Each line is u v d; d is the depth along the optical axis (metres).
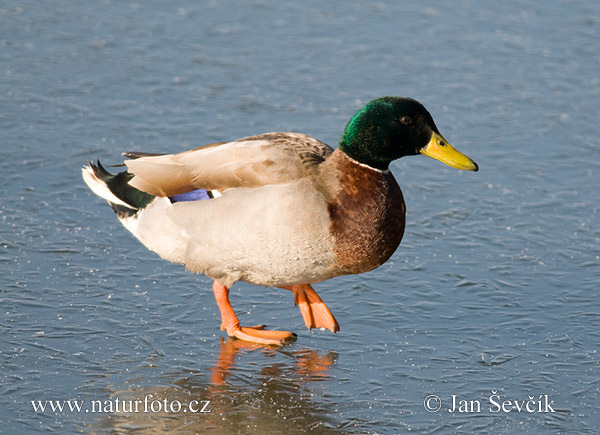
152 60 16.80
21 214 12.02
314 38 17.86
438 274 11.12
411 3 19.59
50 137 14.12
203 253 9.36
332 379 8.96
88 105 15.20
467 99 15.91
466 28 18.50
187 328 9.86
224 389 8.73
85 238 11.60
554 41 18.08
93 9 18.70
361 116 9.15
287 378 8.97
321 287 10.87
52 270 10.80
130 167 9.55
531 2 19.72
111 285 10.59
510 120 15.30
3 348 9.18
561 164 14.02
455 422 8.27
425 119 9.35
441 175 13.72
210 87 15.98
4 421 8.05
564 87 16.44
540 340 9.72
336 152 9.30
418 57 17.30
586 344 9.62
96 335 9.55
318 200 8.92
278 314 10.37
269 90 15.97
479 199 13.00
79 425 8.08
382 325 10.02
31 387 8.58
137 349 9.37
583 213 12.62
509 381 8.95
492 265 11.32
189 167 9.35
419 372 9.10
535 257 11.52
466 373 9.09
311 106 15.45
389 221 9.24
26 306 9.99
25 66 16.28
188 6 19.05
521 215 12.58
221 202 9.08
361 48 17.55
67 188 12.78
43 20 18.06
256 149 9.21
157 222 9.57
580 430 8.18
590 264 11.34
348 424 8.22
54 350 9.22
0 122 14.45
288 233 8.89
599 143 14.66
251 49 17.36
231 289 10.88
